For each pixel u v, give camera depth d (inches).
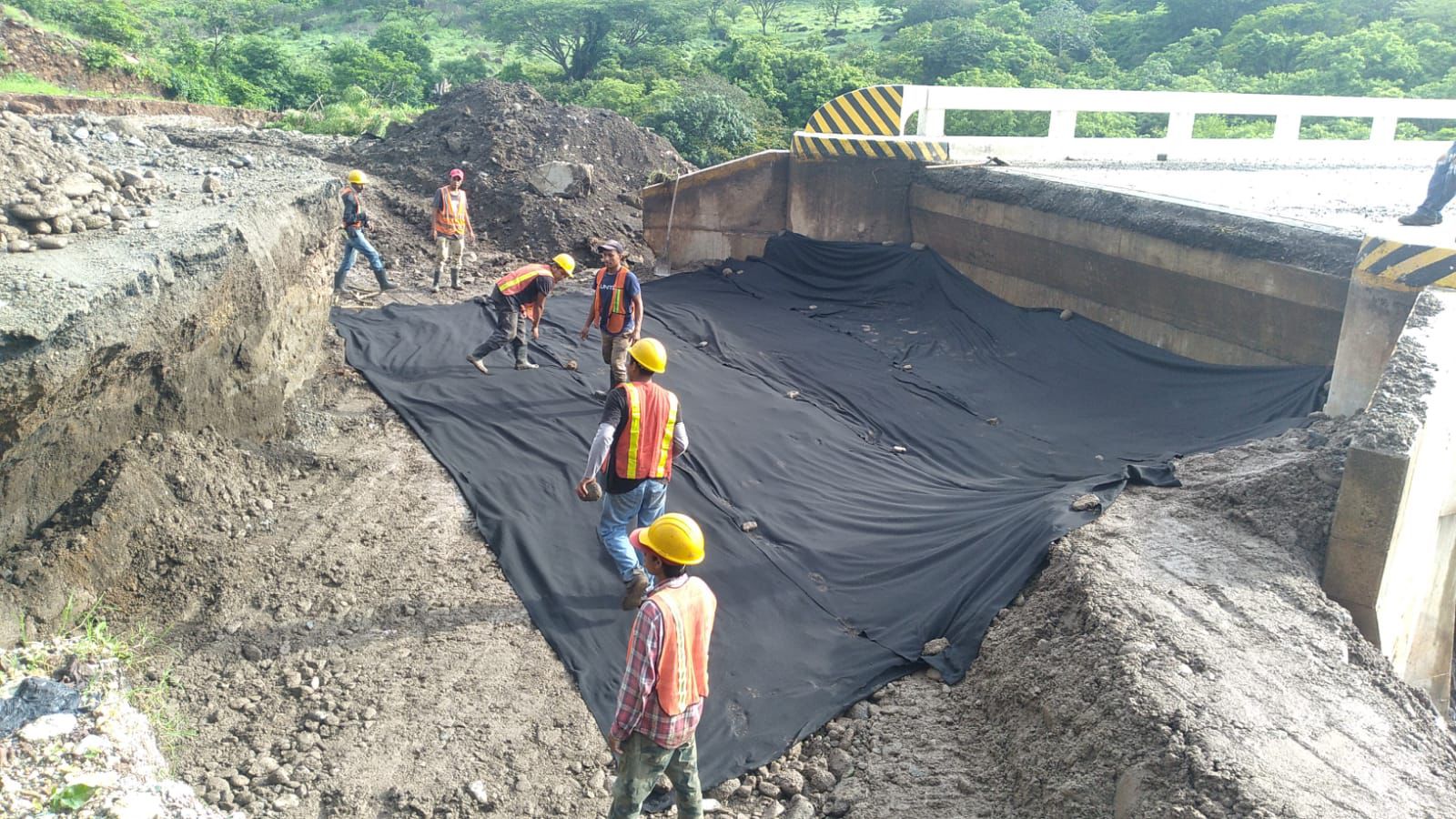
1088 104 543.2
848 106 542.6
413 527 280.8
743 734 208.1
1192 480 264.5
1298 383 319.9
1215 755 162.9
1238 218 356.8
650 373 232.8
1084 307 430.6
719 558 268.5
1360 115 614.2
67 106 991.6
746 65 2183.8
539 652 232.2
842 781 198.4
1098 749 177.8
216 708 206.4
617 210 617.9
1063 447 327.9
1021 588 234.5
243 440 297.0
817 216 548.7
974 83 1980.8
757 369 410.6
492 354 411.8
